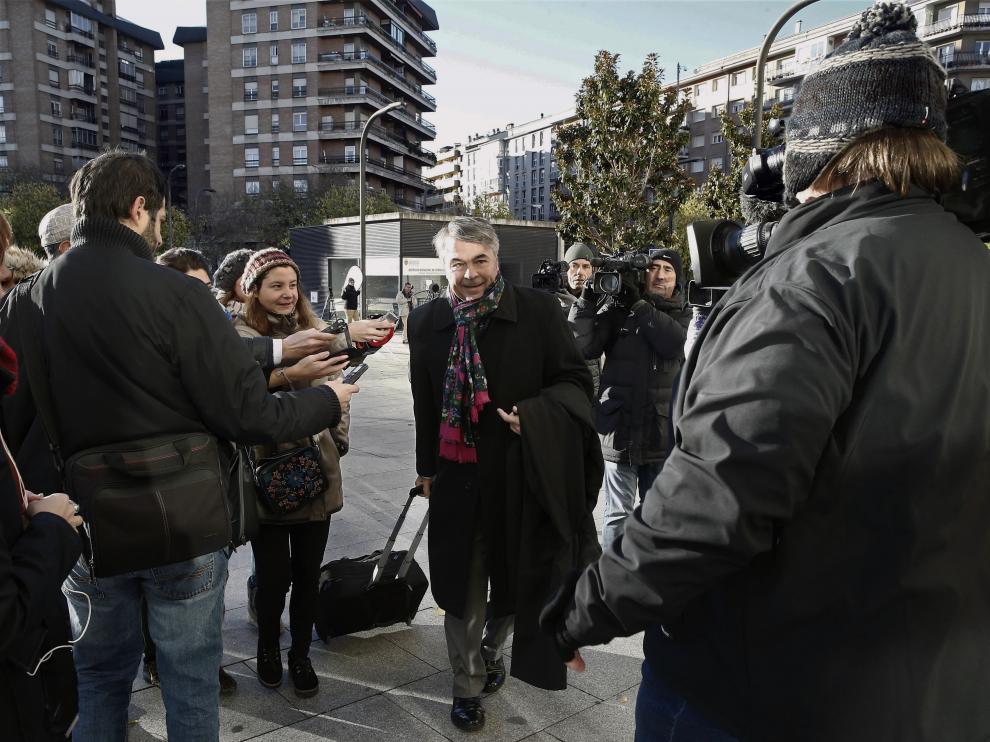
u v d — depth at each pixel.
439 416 2.63
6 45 70.31
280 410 1.78
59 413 1.64
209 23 61.12
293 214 53.12
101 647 1.80
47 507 1.36
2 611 1.12
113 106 81.81
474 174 134.12
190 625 1.78
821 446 0.89
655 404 3.35
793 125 1.11
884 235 0.97
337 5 59.28
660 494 0.98
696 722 1.12
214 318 1.71
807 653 0.96
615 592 1.02
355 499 4.99
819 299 0.91
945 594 0.91
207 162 78.44
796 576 0.95
